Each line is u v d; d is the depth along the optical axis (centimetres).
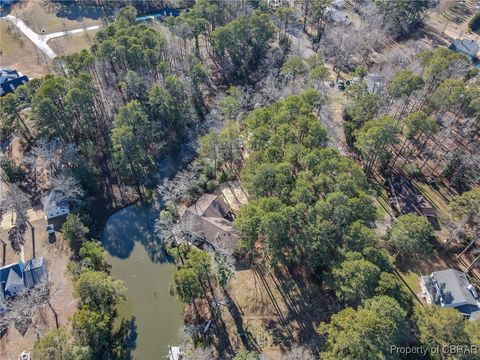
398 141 8531
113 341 6231
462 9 15438
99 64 9944
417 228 6038
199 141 8856
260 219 6069
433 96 8412
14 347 5997
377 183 8238
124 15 12494
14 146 9425
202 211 7588
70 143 8856
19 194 7869
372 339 4641
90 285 5944
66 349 5200
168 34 11994
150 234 7888
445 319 4906
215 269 6612
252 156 7275
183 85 9800
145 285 7044
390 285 5138
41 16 15338
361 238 5594
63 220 7881
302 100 8225
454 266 6775
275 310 6406
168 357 6047
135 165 8762
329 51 12294
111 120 9650
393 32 13375
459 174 8000
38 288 6425
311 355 5675
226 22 12700
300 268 6875
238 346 6016
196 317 6481
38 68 12469
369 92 9638
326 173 6594
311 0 13050
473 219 6669
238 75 11769
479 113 8312
